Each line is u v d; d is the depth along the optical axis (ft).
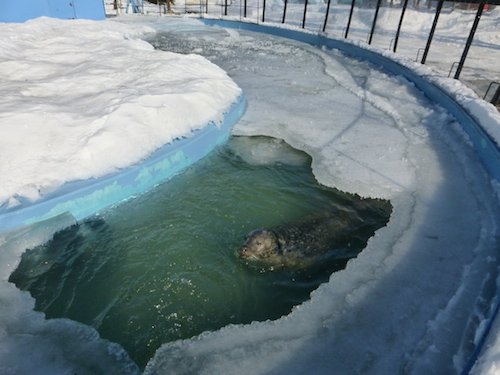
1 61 24.75
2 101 17.72
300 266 13.28
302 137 21.59
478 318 10.44
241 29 53.93
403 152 20.04
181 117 19.02
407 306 11.26
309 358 9.81
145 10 64.49
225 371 9.52
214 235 14.60
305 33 45.78
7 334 10.53
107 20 48.93
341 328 10.64
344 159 19.38
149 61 25.68
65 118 16.90
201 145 19.03
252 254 13.21
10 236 12.98
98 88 21.13
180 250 13.85
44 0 42.39
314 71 34.35
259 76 32.40
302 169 19.02
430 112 24.36
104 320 11.32
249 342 10.29
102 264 13.15
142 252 13.70
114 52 28.86
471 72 31.04
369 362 9.63
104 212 15.11
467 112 21.24
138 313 11.57
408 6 62.03
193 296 12.17
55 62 26.81
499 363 6.87
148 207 15.78
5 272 12.31
